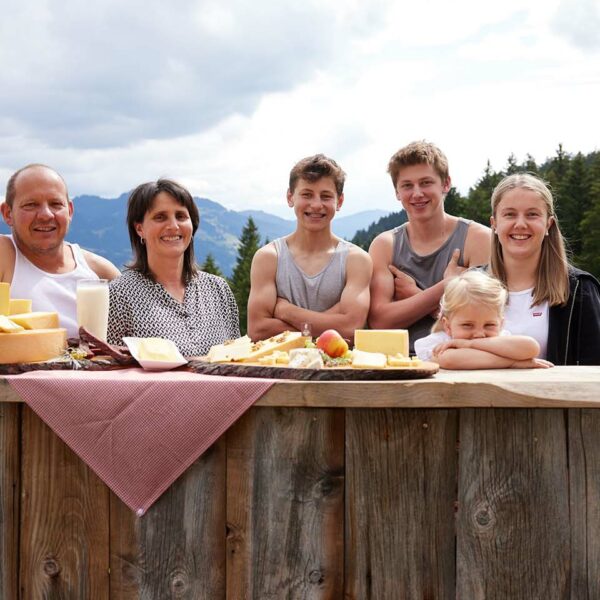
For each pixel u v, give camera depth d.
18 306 1.96
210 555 1.59
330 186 2.81
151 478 1.56
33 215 2.45
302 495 1.58
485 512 1.57
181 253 2.43
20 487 1.63
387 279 2.94
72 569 1.61
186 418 1.54
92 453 1.56
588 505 1.56
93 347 1.90
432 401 1.52
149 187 2.41
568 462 1.56
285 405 1.54
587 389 1.52
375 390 1.52
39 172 2.48
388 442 1.57
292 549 1.58
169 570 1.59
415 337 2.85
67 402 1.57
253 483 1.58
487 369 1.82
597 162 44.84
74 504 1.61
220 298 2.61
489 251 2.83
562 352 2.34
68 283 2.58
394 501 1.57
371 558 1.58
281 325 2.80
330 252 2.87
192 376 1.66
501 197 2.45
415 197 2.86
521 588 1.57
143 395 1.55
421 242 2.94
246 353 1.78
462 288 1.96
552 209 2.41
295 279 2.84
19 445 1.62
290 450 1.58
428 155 2.85
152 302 2.38
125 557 1.60
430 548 1.57
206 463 1.58
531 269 2.43
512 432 1.56
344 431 1.58
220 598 1.59
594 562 1.56
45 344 1.79
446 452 1.57
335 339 1.73
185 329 2.40
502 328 2.19
